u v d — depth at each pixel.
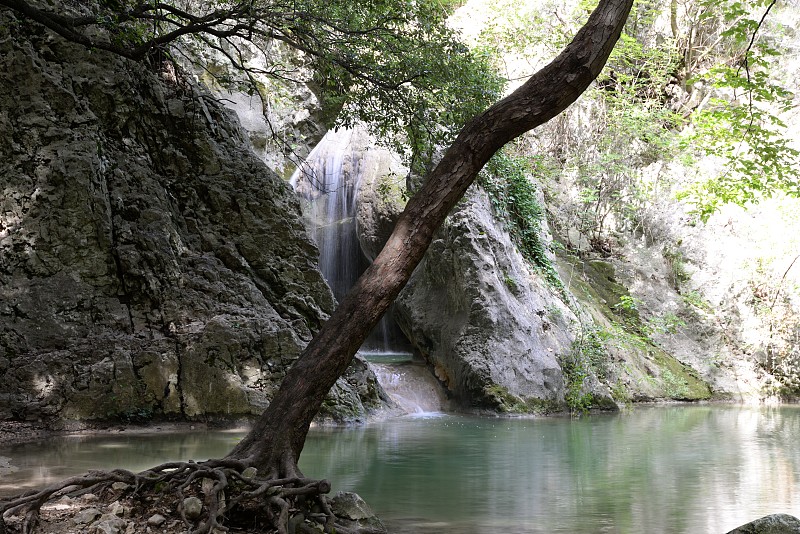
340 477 7.91
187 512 5.17
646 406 16.67
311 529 5.34
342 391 12.70
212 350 11.66
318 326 13.23
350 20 10.72
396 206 16.70
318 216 18.67
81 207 11.67
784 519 5.13
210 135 13.76
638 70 23.41
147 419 11.18
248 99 19.77
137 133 12.99
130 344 11.49
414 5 11.71
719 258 20.41
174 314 11.96
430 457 9.27
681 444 10.66
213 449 9.20
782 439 11.22
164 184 13.06
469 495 7.12
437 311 15.66
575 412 14.69
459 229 15.16
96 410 10.88
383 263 6.15
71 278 11.51
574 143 21.33
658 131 21.47
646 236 21.14
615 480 7.94
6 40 11.75
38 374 10.81
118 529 4.96
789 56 21.55
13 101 11.69
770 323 19.47
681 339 19.52
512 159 17.95
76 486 5.72
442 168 6.25
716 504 6.82
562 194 20.91
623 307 18.94
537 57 21.50
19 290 11.20
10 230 11.35
